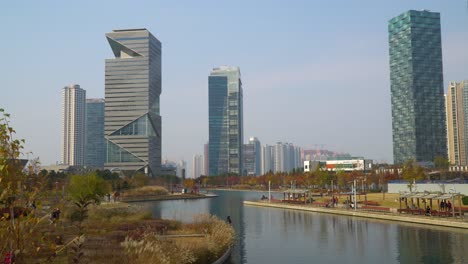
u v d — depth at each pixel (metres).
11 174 12.20
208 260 34.69
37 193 13.63
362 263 36.22
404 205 84.19
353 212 77.25
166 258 26.03
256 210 98.75
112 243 33.06
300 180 182.25
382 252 40.75
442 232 51.72
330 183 162.25
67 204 44.78
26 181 13.54
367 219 70.12
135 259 24.89
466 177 179.38
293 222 69.75
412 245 43.59
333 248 43.94
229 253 40.94
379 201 97.88
